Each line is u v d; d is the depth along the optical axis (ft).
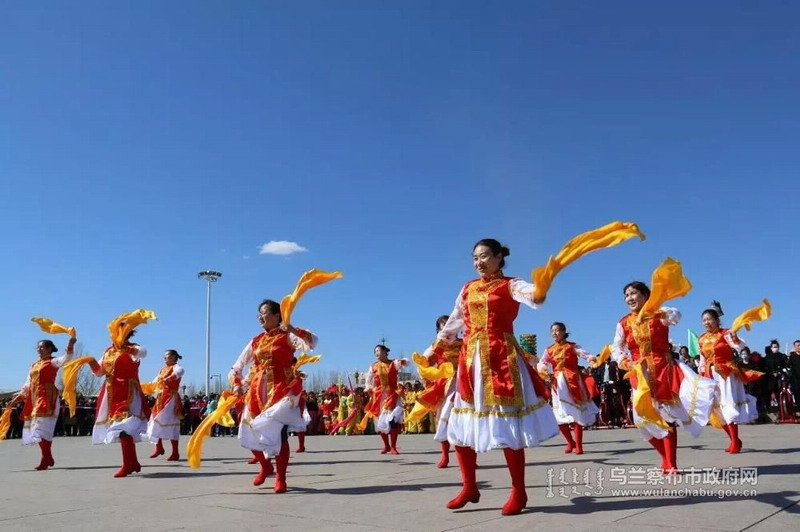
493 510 15.62
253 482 22.34
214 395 80.33
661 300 20.04
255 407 20.68
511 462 15.23
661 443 21.04
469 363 15.94
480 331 15.99
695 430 20.68
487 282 16.39
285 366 21.06
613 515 14.17
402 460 31.09
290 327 21.16
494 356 15.65
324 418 72.18
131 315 27.58
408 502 17.40
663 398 20.53
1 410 66.59
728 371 28.60
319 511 16.34
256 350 21.18
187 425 73.67
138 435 26.58
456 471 25.23
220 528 14.47
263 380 20.86
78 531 14.57
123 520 15.88
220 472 26.91
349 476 24.07
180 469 28.45
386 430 34.91
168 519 15.85
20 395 30.73
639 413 18.98
